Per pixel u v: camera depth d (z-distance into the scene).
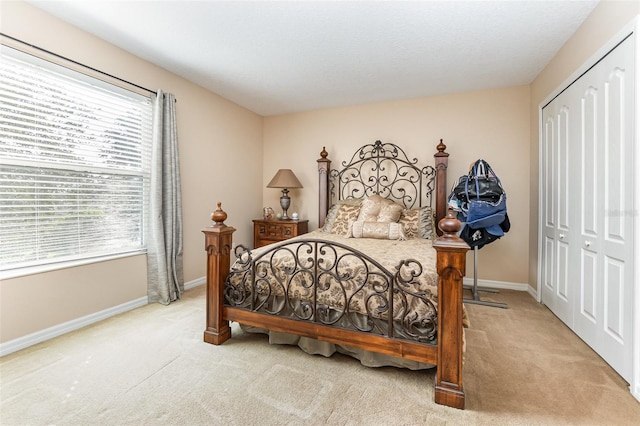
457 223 1.53
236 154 4.12
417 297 1.61
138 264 2.82
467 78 3.21
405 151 3.90
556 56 2.67
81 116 2.38
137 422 1.35
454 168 3.66
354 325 1.78
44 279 2.13
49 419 1.36
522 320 2.56
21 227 2.06
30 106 2.08
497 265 3.51
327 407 1.46
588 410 1.44
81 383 1.63
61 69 2.21
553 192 2.73
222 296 2.13
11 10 1.95
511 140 3.42
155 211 2.83
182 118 3.25
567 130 2.45
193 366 1.81
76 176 2.37
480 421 1.37
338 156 4.26
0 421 1.34
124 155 2.71
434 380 1.69
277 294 2.05
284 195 4.34
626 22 1.70
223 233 2.13
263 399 1.52
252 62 2.87
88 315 2.41
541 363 1.88
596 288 2.01
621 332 1.73
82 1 1.99
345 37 2.42
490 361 1.90
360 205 3.66
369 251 2.37
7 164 1.98
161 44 2.55
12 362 1.84
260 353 1.98
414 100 3.85
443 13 2.10
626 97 1.70
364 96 3.79
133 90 2.73
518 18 2.15
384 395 1.55
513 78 3.20
